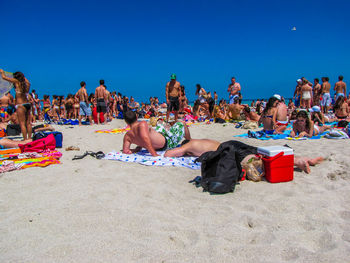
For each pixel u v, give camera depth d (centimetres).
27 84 696
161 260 207
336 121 1066
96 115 1292
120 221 267
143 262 205
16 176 407
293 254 215
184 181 389
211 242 232
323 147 580
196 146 506
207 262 205
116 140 773
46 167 457
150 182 382
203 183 350
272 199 317
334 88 1425
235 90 1287
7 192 347
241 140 748
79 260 207
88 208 294
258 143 688
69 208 294
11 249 221
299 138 699
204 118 1402
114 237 238
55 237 238
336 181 375
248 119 1126
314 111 848
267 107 792
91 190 346
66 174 417
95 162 492
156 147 566
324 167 430
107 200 316
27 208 297
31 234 244
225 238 239
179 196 334
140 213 285
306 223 263
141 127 526
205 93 1471
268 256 212
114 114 1803
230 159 358
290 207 296
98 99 1269
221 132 923
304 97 1311
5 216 279
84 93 1198
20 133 891
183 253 217
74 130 1005
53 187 361
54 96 1591
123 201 315
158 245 228
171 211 293
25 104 690
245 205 304
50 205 303
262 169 378
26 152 571
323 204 302
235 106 1230
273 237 239
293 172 401
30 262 204
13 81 668
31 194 338
